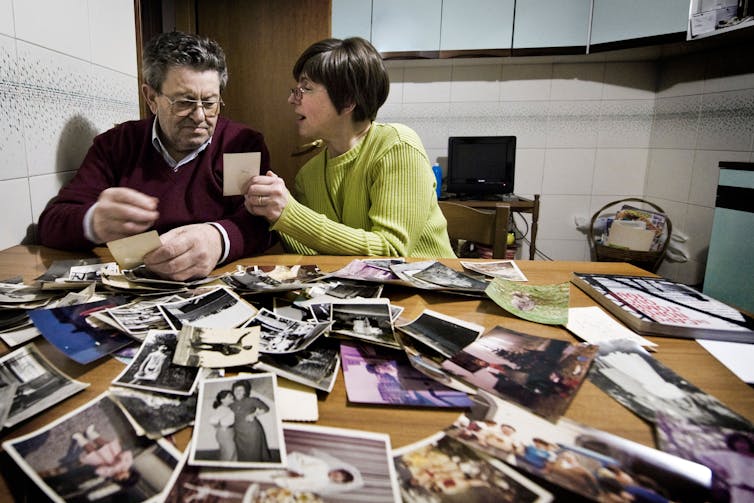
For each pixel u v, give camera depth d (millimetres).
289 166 2568
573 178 3369
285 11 2434
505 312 764
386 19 2951
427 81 3342
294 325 647
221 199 1345
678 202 2982
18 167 1112
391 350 602
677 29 2473
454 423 452
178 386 490
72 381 503
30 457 388
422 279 876
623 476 387
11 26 1055
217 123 1377
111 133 1296
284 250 1385
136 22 1683
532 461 402
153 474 374
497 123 3350
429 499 357
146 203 905
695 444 430
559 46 2875
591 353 605
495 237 1396
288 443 413
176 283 801
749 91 2441
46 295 747
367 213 1394
